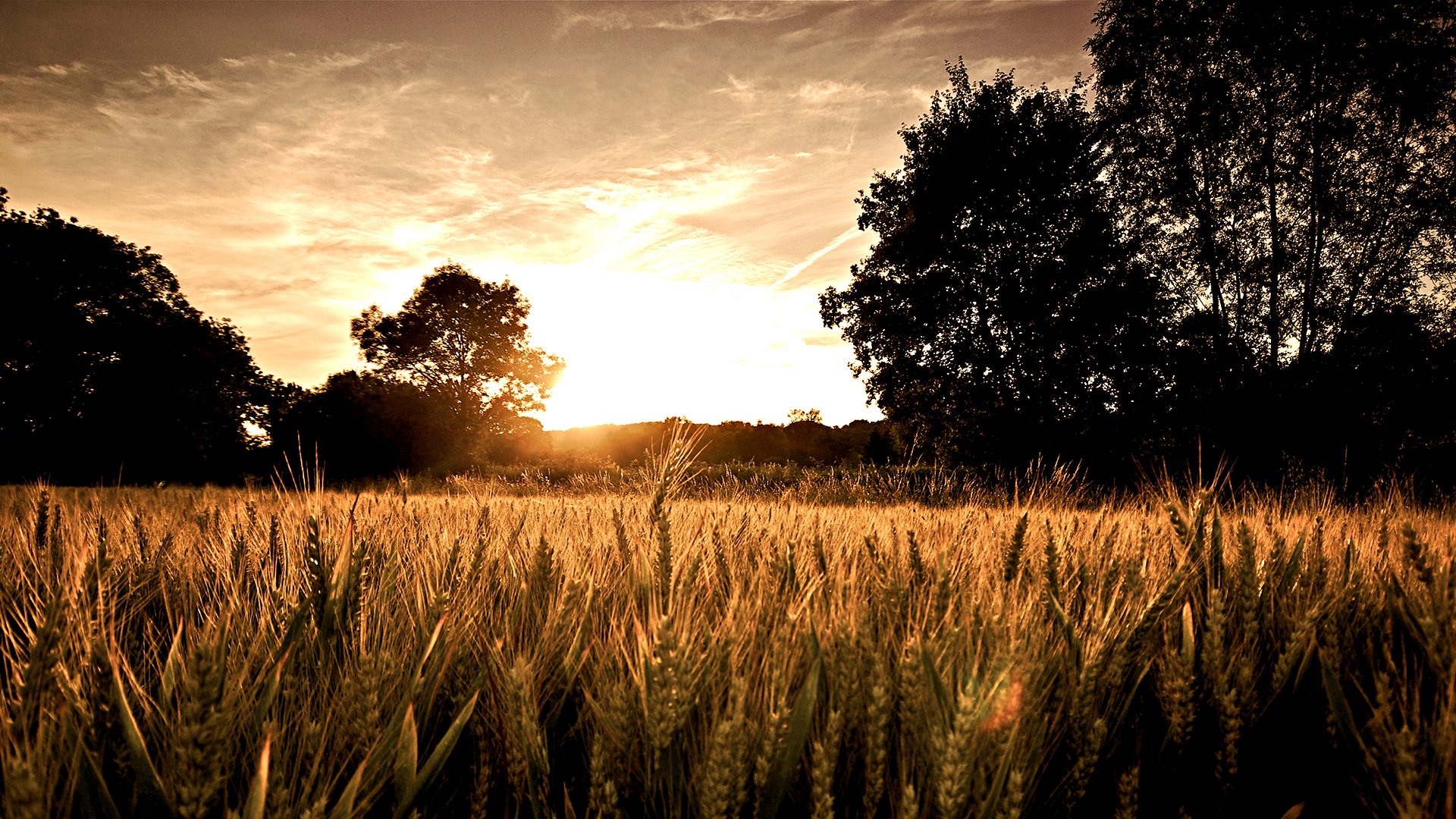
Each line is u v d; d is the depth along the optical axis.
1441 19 18.78
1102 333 23.41
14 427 35.09
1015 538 1.96
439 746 1.08
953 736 0.95
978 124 27.25
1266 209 20.77
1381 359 19.08
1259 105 20.25
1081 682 1.24
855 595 1.63
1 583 1.83
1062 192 25.78
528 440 55.69
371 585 1.81
